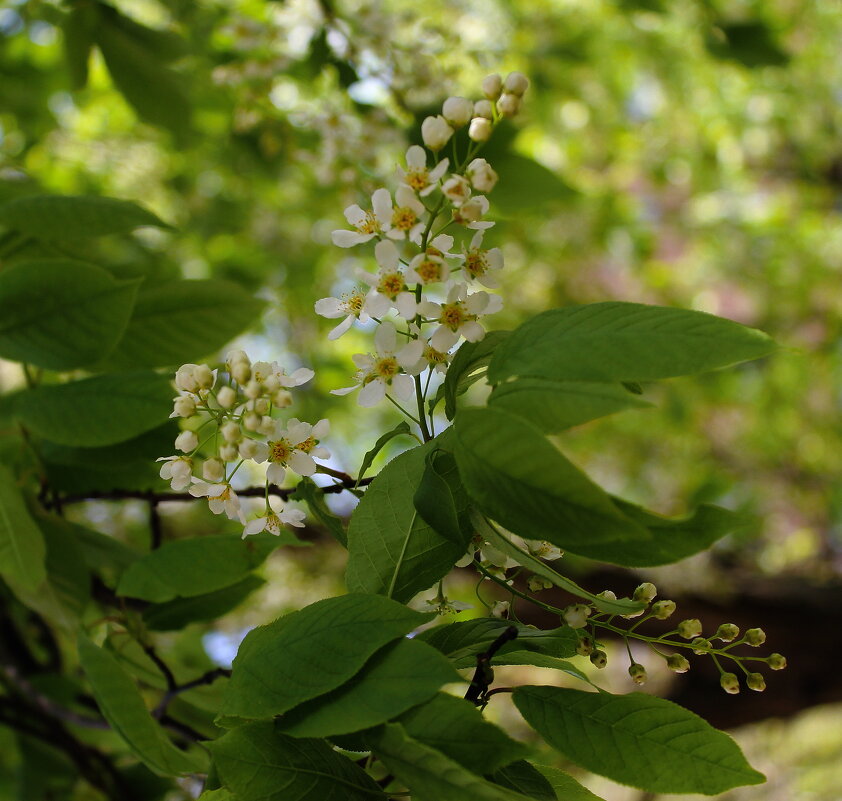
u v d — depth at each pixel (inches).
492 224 21.1
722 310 110.3
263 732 20.1
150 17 57.7
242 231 69.0
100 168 72.5
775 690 69.4
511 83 21.5
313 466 21.6
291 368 73.5
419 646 19.7
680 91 97.2
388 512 21.8
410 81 43.1
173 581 25.4
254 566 25.6
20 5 51.8
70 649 39.3
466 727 19.1
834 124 109.5
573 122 96.3
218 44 56.2
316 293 71.1
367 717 19.1
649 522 19.3
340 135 41.9
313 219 69.7
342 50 42.9
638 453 97.7
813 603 67.9
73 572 28.5
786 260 111.1
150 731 23.6
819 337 108.9
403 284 21.1
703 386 94.7
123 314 27.3
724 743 20.5
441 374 21.9
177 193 68.4
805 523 101.0
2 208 27.5
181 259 72.8
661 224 104.7
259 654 20.3
